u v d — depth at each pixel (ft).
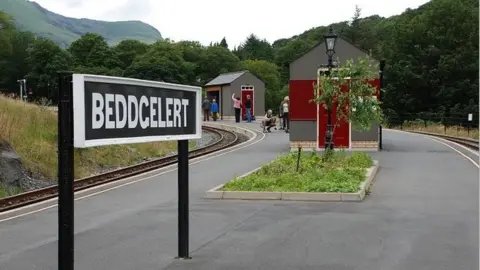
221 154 69.67
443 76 195.83
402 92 205.67
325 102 52.85
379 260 22.50
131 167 60.03
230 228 28.86
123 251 24.79
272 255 23.52
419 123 163.94
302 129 72.33
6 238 28.02
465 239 25.81
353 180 40.98
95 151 69.10
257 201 37.01
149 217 32.78
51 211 36.19
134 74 281.13
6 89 295.28
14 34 307.99
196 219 31.22
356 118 51.80
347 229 28.17
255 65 327.88
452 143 83.05
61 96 14.08
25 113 68.39
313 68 71.61
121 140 16.40
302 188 38.50
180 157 22.53
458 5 207.62
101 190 44.01
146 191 43.37
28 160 56.65
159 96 18.98
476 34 196.03
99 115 15.29
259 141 87.35
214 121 145.79
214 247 25.00
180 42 354.74
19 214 35.09
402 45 214.07
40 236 28.50
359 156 53.26
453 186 42.01
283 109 108.47
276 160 51.75
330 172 43.86
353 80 51.80
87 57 309.42
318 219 30.73
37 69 278.26
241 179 41.91
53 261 23.61
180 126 20.68
